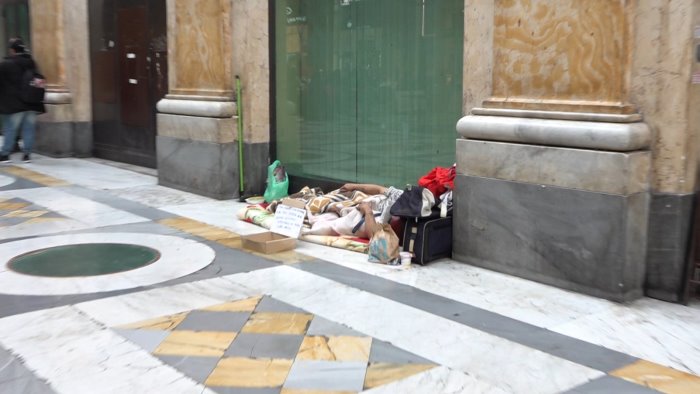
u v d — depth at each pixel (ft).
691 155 16.06
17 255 19.92
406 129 24.72
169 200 28.76
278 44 29.19
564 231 16.96
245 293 16.66
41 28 42.80
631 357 13.10
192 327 14.37
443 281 17.70
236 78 28.66
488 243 18.71
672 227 16.15
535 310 15.61
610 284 16.22
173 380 11.87
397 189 23.85
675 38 15.62
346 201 23.82
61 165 39.37
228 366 12.47
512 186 17.95
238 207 27.40
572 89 17.11
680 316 15.37
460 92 22.58
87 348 13.24
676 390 11.73
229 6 28.48
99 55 41.42
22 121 40.40
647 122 16.28
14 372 12.17
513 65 18.37
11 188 31.40
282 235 21.39
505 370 12.46
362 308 15.62
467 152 18.95
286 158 29.71
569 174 16.72
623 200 15.79
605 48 16.34
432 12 23.22
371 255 19.45
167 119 31.37
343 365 12.55
